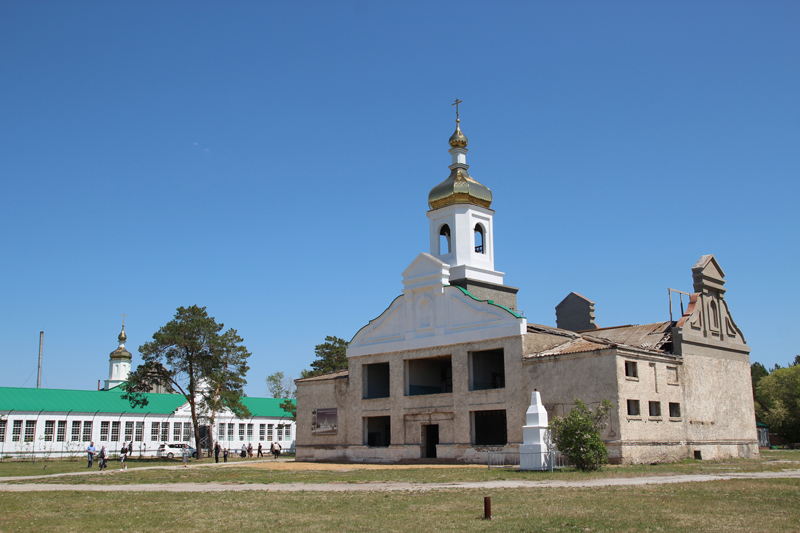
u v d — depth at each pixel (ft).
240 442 335.06
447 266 186.09
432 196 202.28
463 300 179.01
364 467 164.66
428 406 181.06
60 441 281.54
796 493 79.61
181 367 247.91
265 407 353.31
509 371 165.78
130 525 65.21
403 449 184.65
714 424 173.37
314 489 99.30
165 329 246.88
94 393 302.04
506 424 173.99
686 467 132.26
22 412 272.72
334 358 310.86
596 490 85.87
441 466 158.81
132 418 303.07
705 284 182.39
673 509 67.26
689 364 170.19
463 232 195.83
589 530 56.95
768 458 182.91
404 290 192.85
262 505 78.69
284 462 204.54
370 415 194.08
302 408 212.43
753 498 75.20
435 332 183.42
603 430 145.28
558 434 125.39
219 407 255.91
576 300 226.38
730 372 184.96
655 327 185.26
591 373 150.30
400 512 70.44
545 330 181.27
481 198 200.13
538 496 80.64
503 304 196.95
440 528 59.98
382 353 194.59
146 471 158.40
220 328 253.85
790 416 290.97
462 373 175.52
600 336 193.77
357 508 74.43
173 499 86.94
